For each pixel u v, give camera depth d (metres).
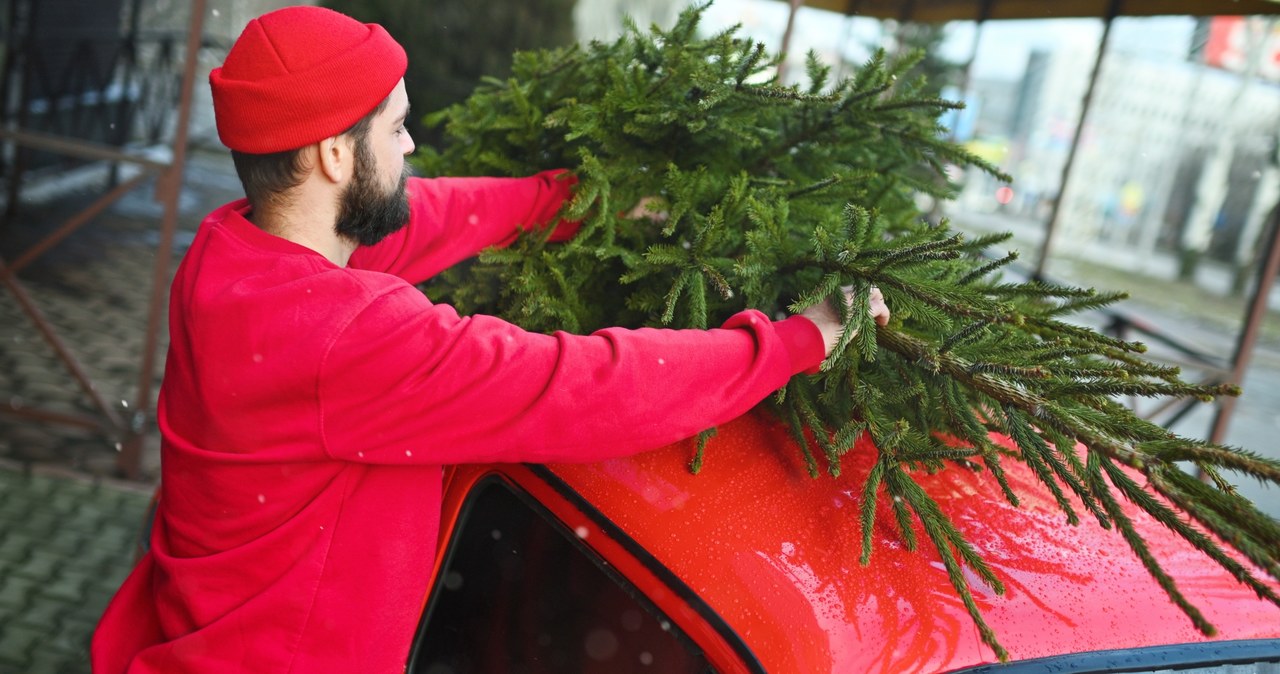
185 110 3.98
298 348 1.30
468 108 2.58
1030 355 1.63
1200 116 23.12
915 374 1.72
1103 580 1.55
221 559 1.39
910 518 1.51
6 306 6.04
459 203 1.95
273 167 1.39
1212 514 1.25
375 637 1.44
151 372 4.23
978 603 1.45
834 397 1.73
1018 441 1.51
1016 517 1.65
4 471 4.14
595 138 2.04
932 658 1.36
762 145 2.18
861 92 2.09
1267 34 21.84
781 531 1.49
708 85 1.96
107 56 9.51
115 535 3.85
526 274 1.93
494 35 6.42
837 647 1.34
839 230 1.84
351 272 1.37
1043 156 24.72
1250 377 12.58
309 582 1.39
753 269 1.75
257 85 1.34
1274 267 4.52
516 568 1.60
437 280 2.42
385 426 1.34
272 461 1.35
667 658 1.41
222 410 1.34
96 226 8.24
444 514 1.66
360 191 1.44
